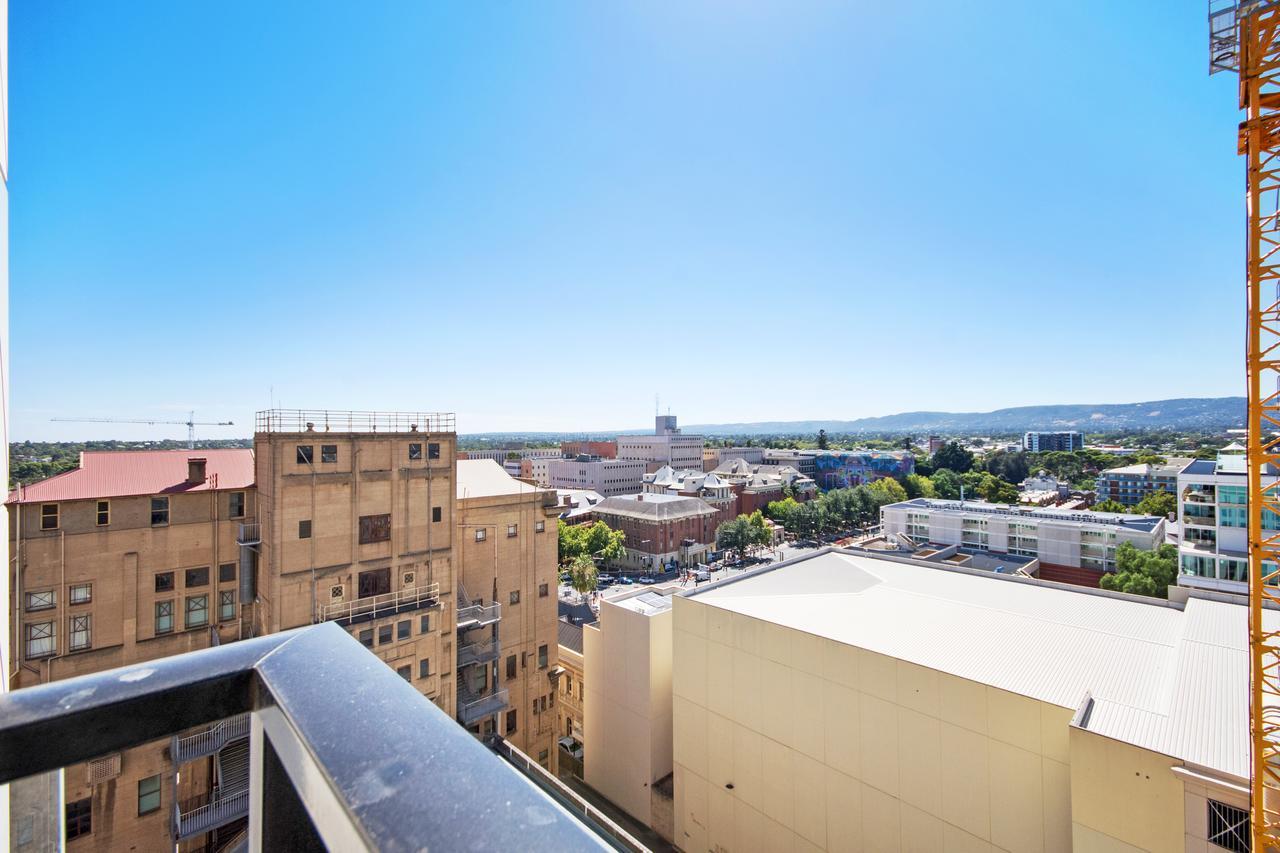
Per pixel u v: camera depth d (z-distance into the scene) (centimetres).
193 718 192
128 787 2678
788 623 2933
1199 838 1752
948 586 3531
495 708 3688
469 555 3850
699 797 3253
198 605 2928
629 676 3828
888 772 2492
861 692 2586
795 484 16412
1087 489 18050
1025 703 2162
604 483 17300
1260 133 1812
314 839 143
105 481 2781
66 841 2552
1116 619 2911
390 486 3303
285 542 2956
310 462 3039
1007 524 9825
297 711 169
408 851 104
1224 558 6206
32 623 2525
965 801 2286
